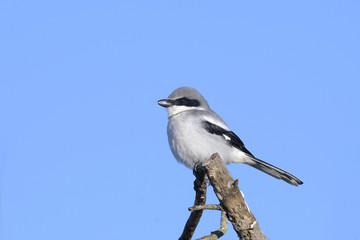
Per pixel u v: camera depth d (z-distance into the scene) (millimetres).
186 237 9430
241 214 7559
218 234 9250
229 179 7539
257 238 7586
